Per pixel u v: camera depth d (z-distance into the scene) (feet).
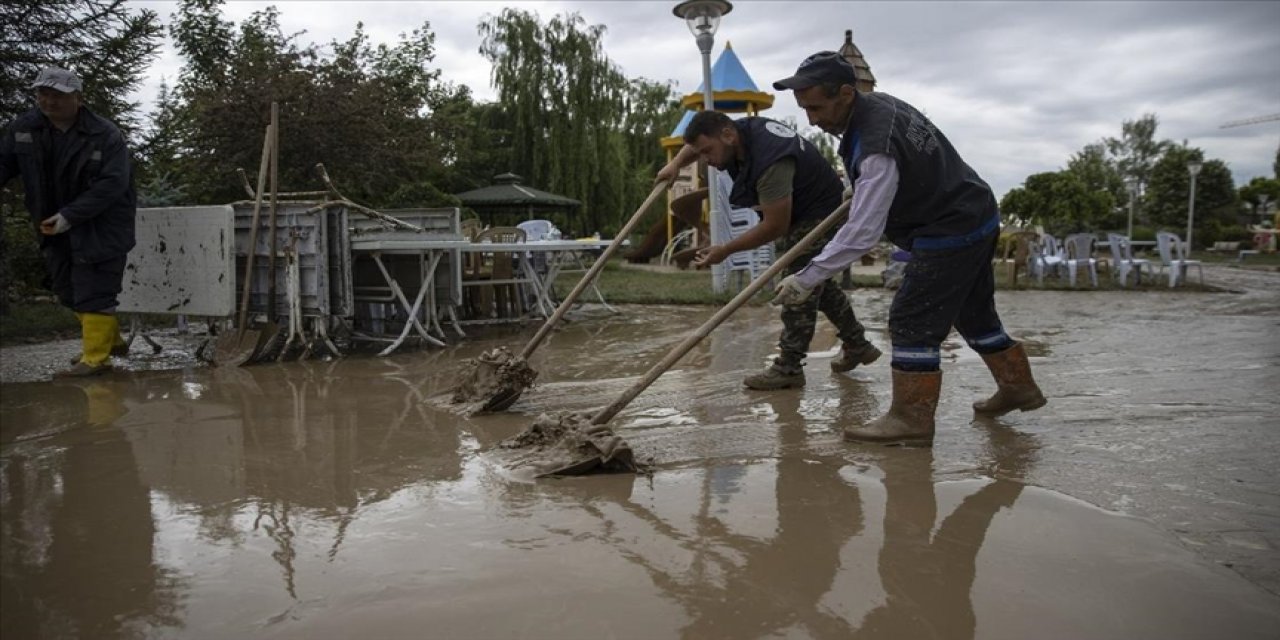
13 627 6.03
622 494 8.59
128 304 19.94
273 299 19.26
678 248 60.03
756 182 12.35
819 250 13.53
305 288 19.13
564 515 7.98
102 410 13.35
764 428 11.36
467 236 31.83
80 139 16.08
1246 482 8.51
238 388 15.23
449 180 75.20
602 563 6.83
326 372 17.02
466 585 6.46
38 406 13.74
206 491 9.00
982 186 10.11
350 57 41.34
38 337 23.17
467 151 72.49
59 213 15.71
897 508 8.01
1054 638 5.53
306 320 19.83
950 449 10.04
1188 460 9.30
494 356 13.56
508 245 21.17
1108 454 9.62
